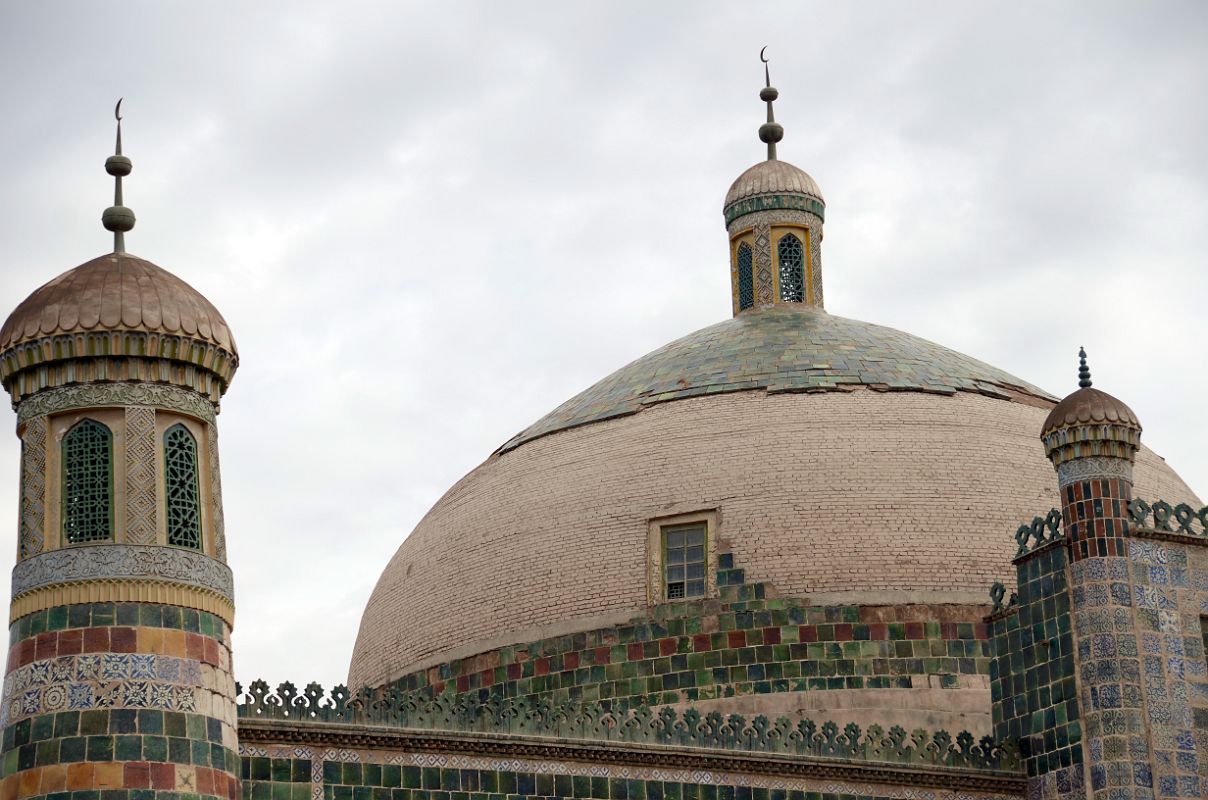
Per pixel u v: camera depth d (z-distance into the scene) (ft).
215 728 90.53
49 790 86.74
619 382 145.28
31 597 90.38
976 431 135.33
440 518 144.05
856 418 134.82
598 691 128.16
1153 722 109.91
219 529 93.97
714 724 108.37
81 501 91.66
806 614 126.41
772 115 164.14
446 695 107.96
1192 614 113.09
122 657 89.04
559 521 134.41
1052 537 115.03
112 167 99.76
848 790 109.70
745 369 140.67
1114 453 114.32
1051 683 113.39
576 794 102.63
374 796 97.40
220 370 95.50
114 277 94.48
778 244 155.43
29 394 93.40
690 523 131.03
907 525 129.18
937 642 125.59
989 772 112.78
